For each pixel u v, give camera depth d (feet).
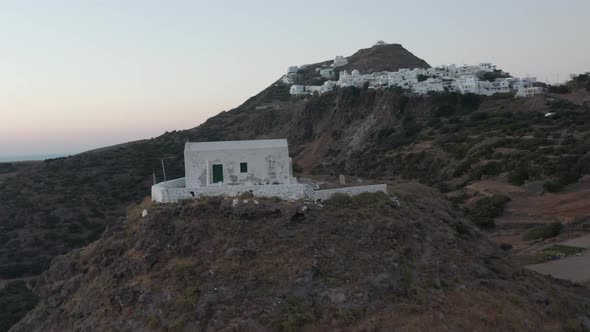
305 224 96.17
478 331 78.79
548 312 93.86
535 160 223.30
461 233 116.06
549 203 193.57
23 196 282.15
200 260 89.30
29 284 193.16
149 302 84.07
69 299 100.27
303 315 78.64
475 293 90.63
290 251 89.45
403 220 104.37
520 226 183.52
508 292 96.07
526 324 84.02
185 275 86.28
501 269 106.32
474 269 99.35
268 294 82.02
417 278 89.56
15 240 236.43
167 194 106.63
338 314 79.25
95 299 92.17
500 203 200.85
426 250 98.17
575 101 351.25
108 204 277.85
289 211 96.58
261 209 97.35
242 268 86.58
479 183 228.84
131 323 82.33
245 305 80.38
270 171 116.16
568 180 201.87
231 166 115.65
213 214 98.48
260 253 89.56
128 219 114.01
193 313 79.61
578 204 186.09
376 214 102.73
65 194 285.43
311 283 83.66
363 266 88.17
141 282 88.07
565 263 143.95
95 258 105.40
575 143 231.30
